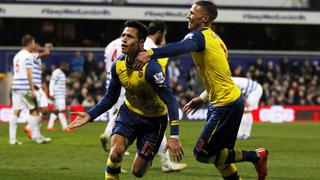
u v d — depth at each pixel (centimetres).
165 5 3319
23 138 1995
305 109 3119
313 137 2131
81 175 1212
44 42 3278
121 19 3281
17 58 1786
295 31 3481
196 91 3088
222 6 3366
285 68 3294
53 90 2294
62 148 1691
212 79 919
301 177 1223
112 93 913
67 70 3078
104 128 2439
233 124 929
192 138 2012
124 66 884
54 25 3284
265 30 3456
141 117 910
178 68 3130
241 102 930
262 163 977
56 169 1294
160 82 866
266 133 2302
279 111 3080
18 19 3259
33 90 1767
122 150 890
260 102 3148
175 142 860
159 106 908
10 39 3253
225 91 919
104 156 1516
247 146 1803
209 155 938
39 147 1714
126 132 904
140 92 888
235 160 955
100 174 1227
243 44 3441
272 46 3466
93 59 3127
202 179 1170
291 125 2780
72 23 3297
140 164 912
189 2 3406
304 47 3488
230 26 3438
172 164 1255
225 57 923
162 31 1284
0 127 2475
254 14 3381
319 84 3250
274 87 3186
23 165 1352
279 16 3400
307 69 3309
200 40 891
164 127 926
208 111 941
